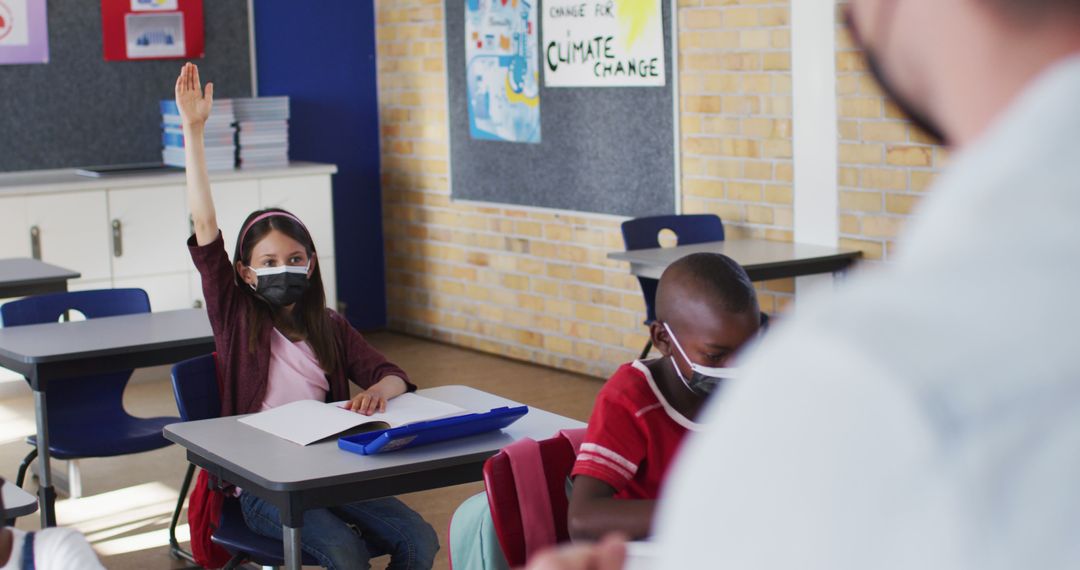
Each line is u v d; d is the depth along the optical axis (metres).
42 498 3.15
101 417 3.46
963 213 0.34
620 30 5.19
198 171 2.70
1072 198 0.33
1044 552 0.32
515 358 6.03
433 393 2.66
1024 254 0.33
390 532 2.49
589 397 5.26
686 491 0.38
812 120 4.50
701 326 1.74
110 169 5.94
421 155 6.43
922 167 4.17
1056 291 0.32
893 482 0.33
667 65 5.02
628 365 1.86
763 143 4.70
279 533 2.46
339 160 6.61
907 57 0.35
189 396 2.63
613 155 5.33
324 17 6.46
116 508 3.84
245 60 6.27
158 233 5.62
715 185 4.92
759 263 4.15
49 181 5.49
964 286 0.33
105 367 3.14
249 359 2.63
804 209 4.59
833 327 0.35
